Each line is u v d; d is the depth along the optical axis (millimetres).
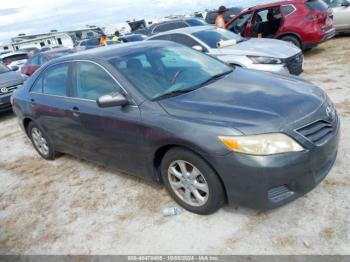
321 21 8750
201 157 2711
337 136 2832
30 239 3199
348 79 6457
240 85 3248
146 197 3467
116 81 3332
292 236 2592
